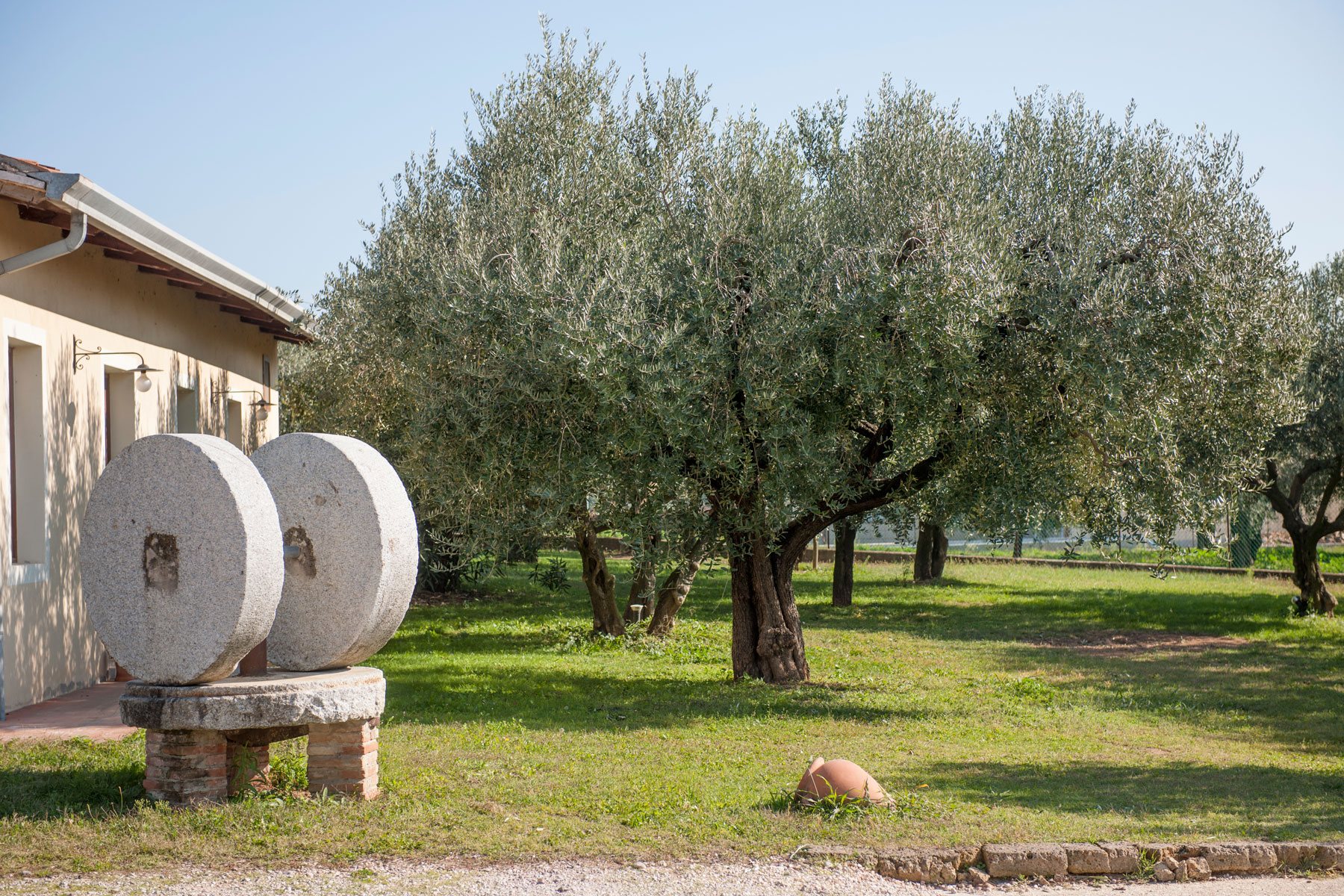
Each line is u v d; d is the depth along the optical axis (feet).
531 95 41.78
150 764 20.62
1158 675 46.85
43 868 17.04
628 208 38.37
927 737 31.48
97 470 37.04
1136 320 32.48
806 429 32.94
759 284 33.99
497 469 36.35
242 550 20.20
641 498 35.70
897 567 120.37
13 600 31.01
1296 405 46.60
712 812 20.89
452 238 40.50
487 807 20.88
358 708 21.25
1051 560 120.37
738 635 43.16
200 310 47.91
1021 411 35.73
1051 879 18.24
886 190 35.96
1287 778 26.58
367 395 58.44
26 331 32.09
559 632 57.93
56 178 28.60
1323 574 91.09
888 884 17.46
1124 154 37.40
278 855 17.84
